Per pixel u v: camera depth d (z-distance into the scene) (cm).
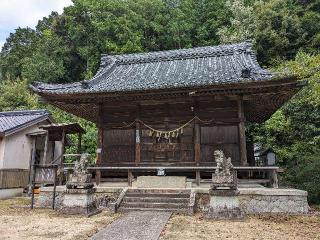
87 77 3466
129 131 1507
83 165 1091
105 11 3691
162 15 4038
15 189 1755
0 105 3100
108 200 1184
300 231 760
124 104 1508
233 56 1728
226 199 946
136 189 1183
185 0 4419
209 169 1219
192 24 4144
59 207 1201
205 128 1416
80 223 871
